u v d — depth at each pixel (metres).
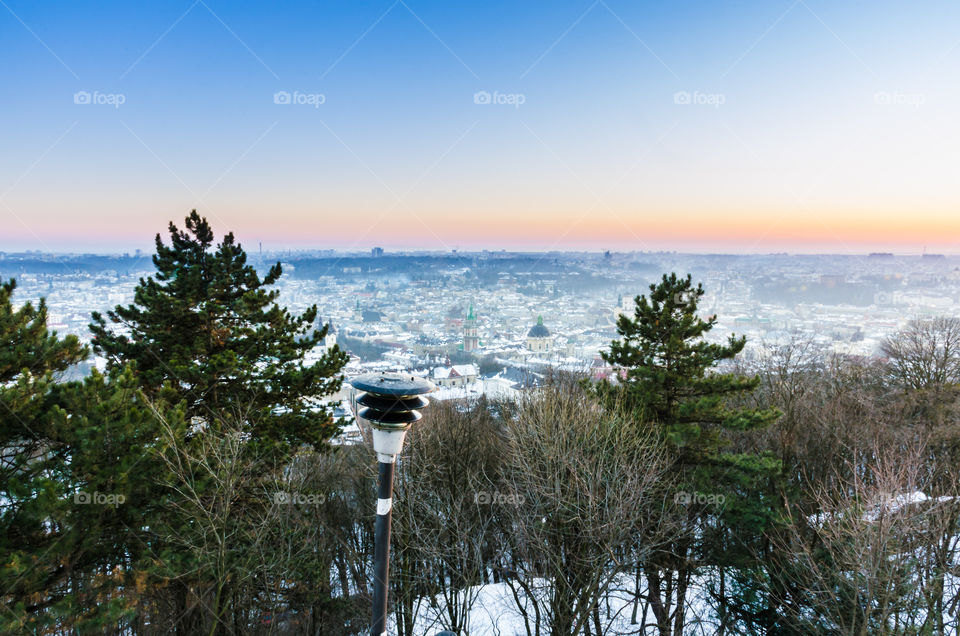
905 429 19.77
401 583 16.31
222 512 11.48
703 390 15.72
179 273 14.02
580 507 13.44
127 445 9.55
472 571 16.36
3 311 9.72
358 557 18.12
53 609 8.48
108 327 13.80
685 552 16.11
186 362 13.42
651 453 14.16
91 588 9.84
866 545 11.43
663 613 15.88
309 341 15.27
